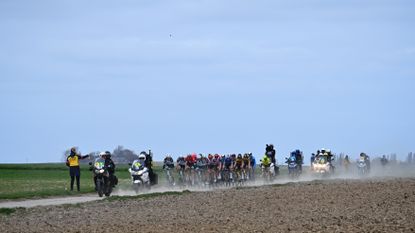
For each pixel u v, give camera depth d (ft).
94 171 148.56
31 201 138.51
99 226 93.91
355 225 90.07
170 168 190.49
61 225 96.37
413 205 114.93
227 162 194.80
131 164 168.35
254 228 88.38
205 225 92.38
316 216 100.63
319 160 234.58
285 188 159.94
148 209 116.16
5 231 90.48
